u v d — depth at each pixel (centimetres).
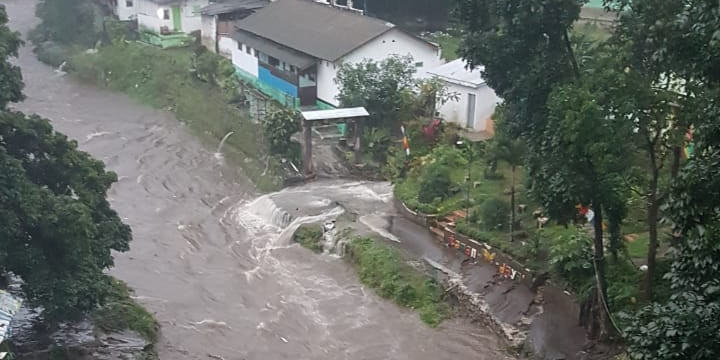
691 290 1304
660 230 2370
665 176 2138
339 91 3884
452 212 2877
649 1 1770
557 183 1912
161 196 3541
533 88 2125
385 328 2417
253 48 4684
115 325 2316
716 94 1505
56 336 2220
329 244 2952
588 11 4200
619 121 1805
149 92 5038
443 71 3866
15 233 1992
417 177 3250
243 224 3266
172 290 2678
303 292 2670
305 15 4728
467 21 2267
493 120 3219
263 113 4181
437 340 2328
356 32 4153
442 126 3544
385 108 3719
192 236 3138
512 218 2552
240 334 2406
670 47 1518
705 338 1180
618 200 1900
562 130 1828
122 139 4306
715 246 1260
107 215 2380
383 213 3120
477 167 3198
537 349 2164
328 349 2320
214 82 4912
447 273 2595
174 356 2266
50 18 6384
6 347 1894
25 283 2098
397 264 2677
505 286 2414
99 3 6812
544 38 2138
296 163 3684
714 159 1316
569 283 2241
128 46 5628
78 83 5456
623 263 2189
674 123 1809
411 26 5369
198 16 5981
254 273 2819
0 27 2270
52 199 2058
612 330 2036
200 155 4044
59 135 2270
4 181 1994
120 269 2820
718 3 1274
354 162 3659
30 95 5144
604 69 1869
